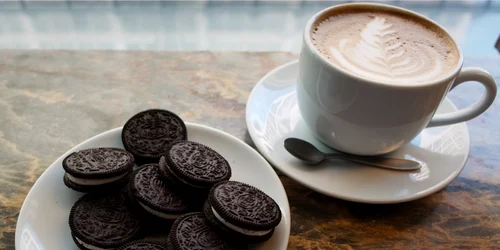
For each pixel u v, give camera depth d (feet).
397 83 1.49
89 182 1.50
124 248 1.40
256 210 1.43
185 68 2.03
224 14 2.75
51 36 2.46
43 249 1.41
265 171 1.60
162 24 2.64
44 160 1.66
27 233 1.42
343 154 1.69
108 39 2.50
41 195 1.49
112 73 1.97
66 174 1.52
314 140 1.74
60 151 1.69
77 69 1.97
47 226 1.46
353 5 1.77
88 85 1.90
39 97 1.84
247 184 1.52
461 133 1.77
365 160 1.66
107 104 1.84
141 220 1.48
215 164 1.54
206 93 1.93
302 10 2.78
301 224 1.57
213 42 2.52
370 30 1.71
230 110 1.87
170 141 1.63
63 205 1.50
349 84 1.50
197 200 1.50
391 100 1.50
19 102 1.81
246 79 2.01
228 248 1.40
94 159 1.52
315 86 1.58
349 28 1.71
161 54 2.09
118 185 1.52
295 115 1.81
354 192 1.58
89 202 1.49
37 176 1.62
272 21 2.69
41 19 2.57
